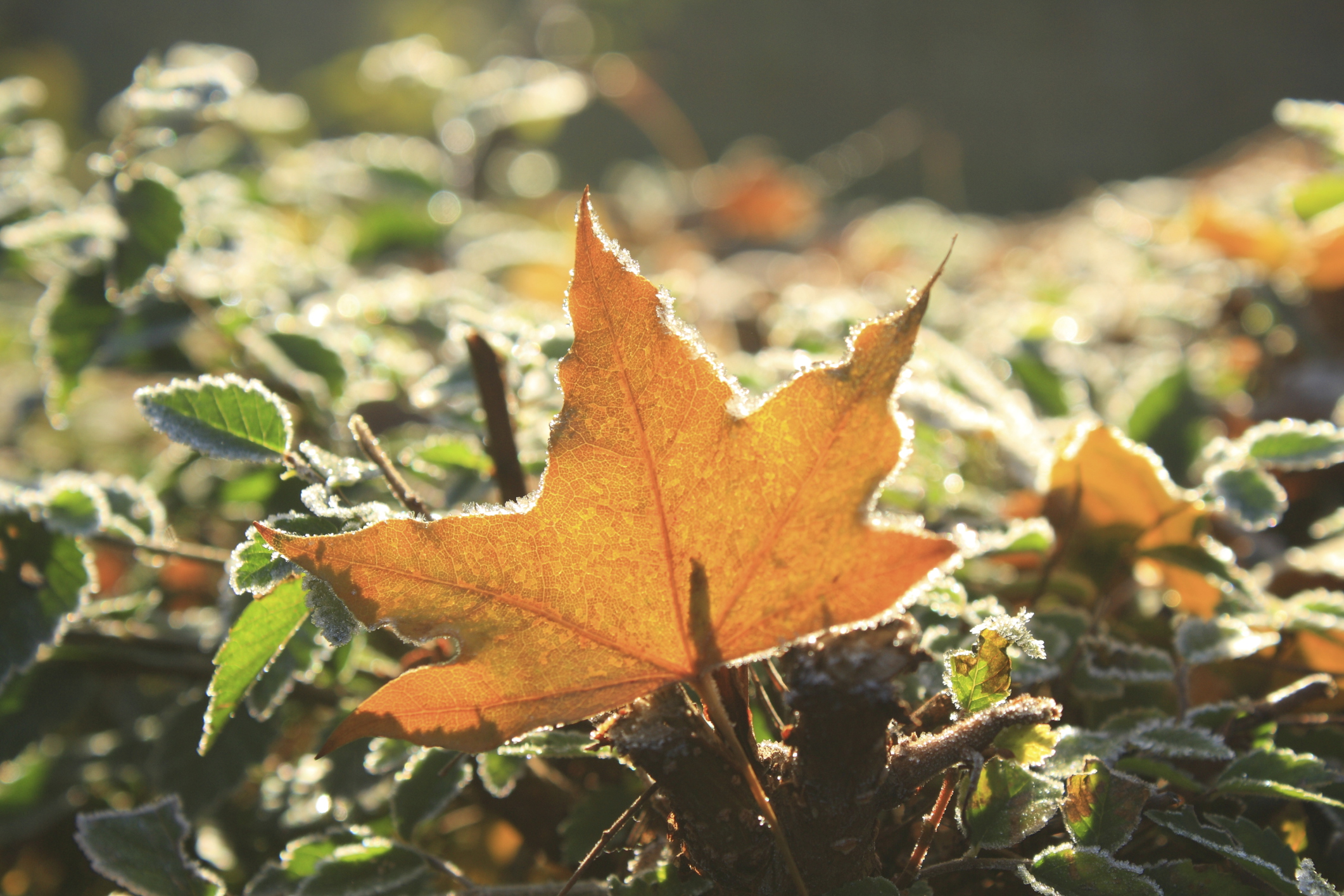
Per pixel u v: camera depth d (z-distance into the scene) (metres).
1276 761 0.45
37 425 0.94
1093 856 0.41
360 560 0.39
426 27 2.55
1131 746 0.46
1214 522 0.62
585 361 0.39
